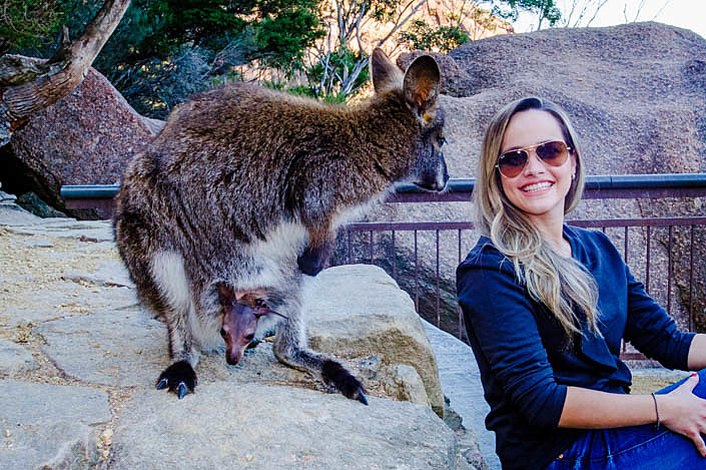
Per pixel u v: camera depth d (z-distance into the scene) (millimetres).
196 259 3152
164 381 2850
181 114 3297
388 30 39781
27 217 9039
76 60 9852
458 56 16500
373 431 2529
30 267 5391
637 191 5480
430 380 3682
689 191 5453
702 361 2734
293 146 3225
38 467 2121
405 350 3629
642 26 16688
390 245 9750
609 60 15719
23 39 13188
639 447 2268
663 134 12438
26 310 4105
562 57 15836
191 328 3217
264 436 2436
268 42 24438
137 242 3154
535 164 2555
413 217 10070
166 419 2549
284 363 3279
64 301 4336
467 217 10227
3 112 9516
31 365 3135
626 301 2682
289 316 3275
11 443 2273
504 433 2441
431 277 9836
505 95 12695
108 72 18344
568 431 2342
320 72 31016
